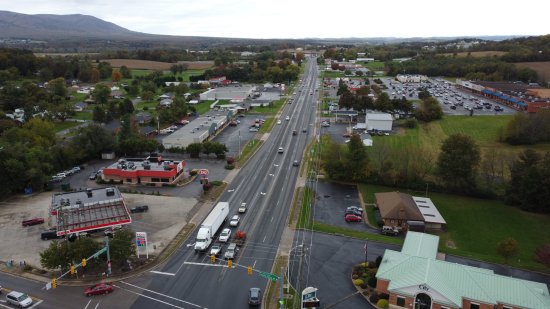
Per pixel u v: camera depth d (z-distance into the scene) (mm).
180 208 93250
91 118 188250
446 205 99062
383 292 61594
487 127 167500
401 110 188125
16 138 130250
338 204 97188
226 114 181375
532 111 186500
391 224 85938
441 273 60031
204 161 128125
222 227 83750
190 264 70125
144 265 69500
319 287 63750
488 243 82125
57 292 62188
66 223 77688
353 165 109438
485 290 57688
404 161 112812
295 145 144375
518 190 98625
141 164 114875
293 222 86438
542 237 84625
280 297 56812
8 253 73812
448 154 105125
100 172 116500
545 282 67625
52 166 111000
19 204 95812
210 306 59031
